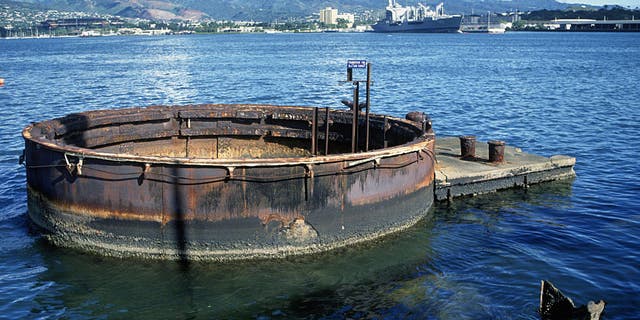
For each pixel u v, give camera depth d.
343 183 12.59
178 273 11.88
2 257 12.70
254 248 12.23
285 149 18.38
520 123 31.47
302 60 89.38
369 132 17.48
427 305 10.84
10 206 16.38
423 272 12.15
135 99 42.94
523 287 11.52
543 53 110.12
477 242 13.74
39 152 13.00
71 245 12.92
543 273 12.16
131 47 151.62
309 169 12.04
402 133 16.20
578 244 13.70
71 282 11.65
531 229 14.62
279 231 12.25
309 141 18.12
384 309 10.72
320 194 12.38
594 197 17.23
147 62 87.81
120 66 79.62
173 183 11.81
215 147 18.23
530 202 16.66
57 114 35.34
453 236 14.03
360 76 60.97
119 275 11.83
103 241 12.50
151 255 12.27
